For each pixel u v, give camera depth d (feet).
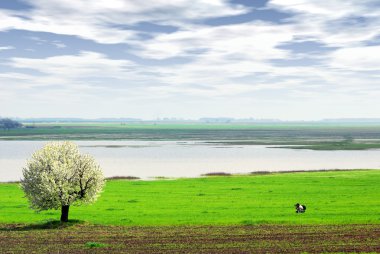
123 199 201.98
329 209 174.60
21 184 152.35
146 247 115.96
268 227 142.31
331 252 110.01
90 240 124.77
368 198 201.46
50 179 149.69
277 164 409.28
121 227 143.95
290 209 175.52
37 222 151.94
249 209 175.83
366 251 110.93
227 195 212.23
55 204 150.41
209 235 130.72
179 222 151.84
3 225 148.77
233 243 120.16
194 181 268.41
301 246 116.37
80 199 154.71
